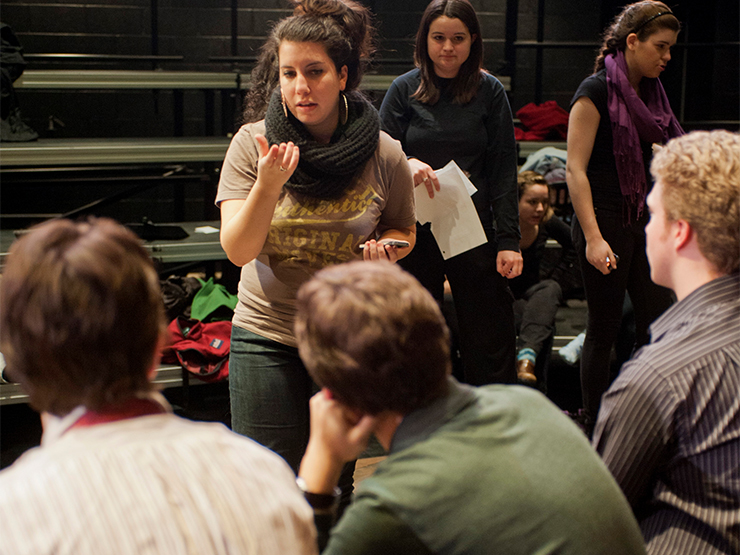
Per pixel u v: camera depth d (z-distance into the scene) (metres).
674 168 1.09
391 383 0.88
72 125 5.17
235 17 5.14
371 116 1.78
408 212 1.91
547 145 4.17
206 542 0.68
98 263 0.71
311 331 0.90
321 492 1.01
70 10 5.02
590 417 2.74
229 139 4.15
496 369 2.70
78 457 0.70
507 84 4.52
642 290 2.61
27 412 3.37
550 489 0.86
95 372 0.71
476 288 2.64
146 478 0.69
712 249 1.06
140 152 3.71
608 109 2.46
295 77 1.66
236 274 4.21
